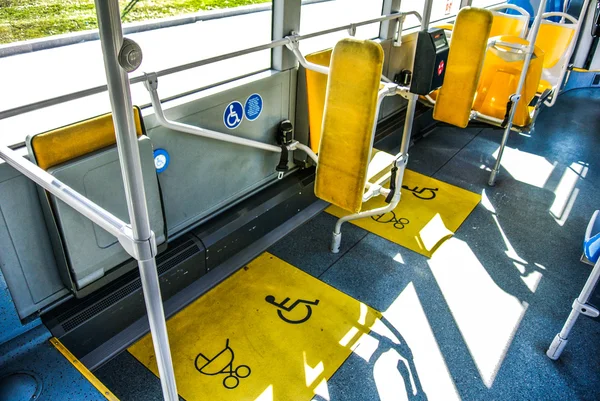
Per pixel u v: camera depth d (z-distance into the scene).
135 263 2.48
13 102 2.08
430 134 5.09
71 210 2.04
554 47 4.33
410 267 3.19
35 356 2.13
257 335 2.61
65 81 2.33
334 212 3.71
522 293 3.02
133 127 1.03
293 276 3.05
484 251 3.38
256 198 3.34
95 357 2.41
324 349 2.55
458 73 3.29
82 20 2.34
